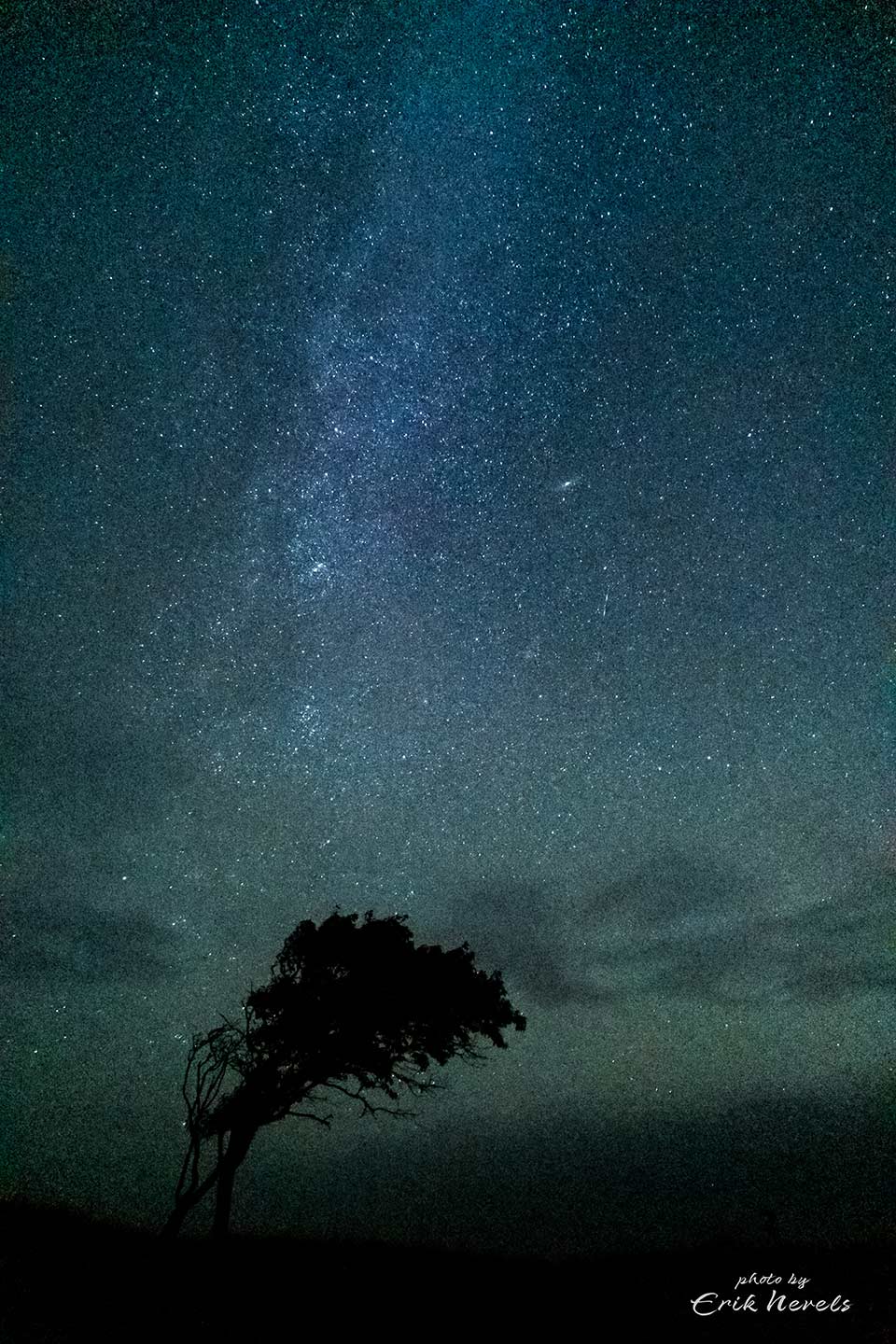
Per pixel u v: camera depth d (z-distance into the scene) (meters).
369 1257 16.59
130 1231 15.40
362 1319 12.88
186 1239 15.64
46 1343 9.66
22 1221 14.67
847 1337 11.53
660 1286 14.44
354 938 13.77
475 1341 12.22
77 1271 12.33
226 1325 11.54
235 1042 13.51
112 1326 10.59
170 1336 10.73
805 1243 15.95
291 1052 13.20
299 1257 15.99
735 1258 15.53
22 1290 11.17
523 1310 13.59
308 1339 11.59
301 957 13.80
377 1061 13.23
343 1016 13.19
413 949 13.87
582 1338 12.29
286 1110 13.24
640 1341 12.14
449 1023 13.41
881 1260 14.18
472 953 14.15
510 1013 13.85
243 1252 15.70
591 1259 17.16
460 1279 15.50
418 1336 12.34
